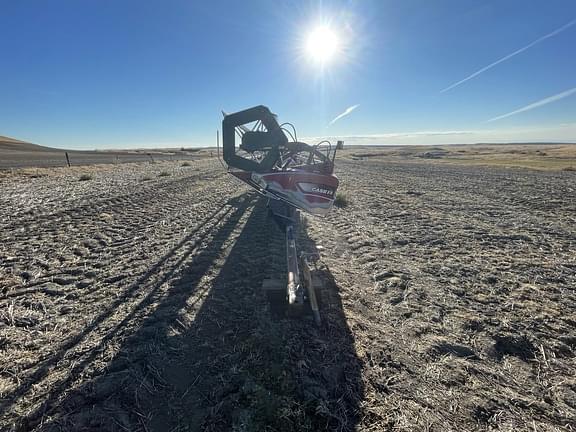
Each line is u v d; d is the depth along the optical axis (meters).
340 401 2.82
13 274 5.40
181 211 10.88
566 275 5.70
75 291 4.86
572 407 2.79
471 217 10.65
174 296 4.74
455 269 6.00
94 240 7.43
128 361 3.29
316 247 7.07
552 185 19.78
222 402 2.79
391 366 3.29
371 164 47.38
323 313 4.31
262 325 3.96
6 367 3.17
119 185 16.83
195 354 3.43
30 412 2.65
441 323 4.14
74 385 2.96
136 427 2.55
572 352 3.54
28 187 15.46
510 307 4.55
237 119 7.21
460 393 2.94
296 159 9.08
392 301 4.73
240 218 10.00
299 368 3.21
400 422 2.61
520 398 2.89
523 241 7.85
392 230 8.92
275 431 2.49
